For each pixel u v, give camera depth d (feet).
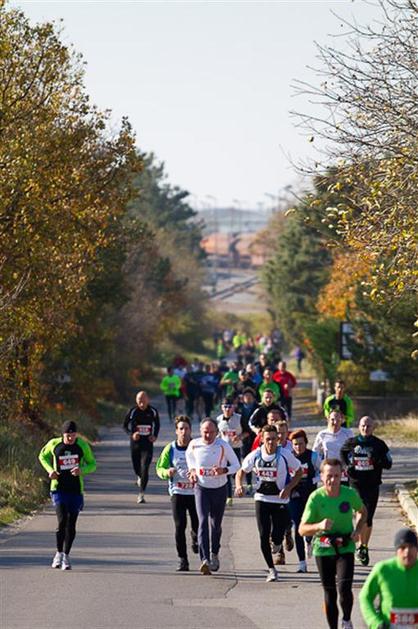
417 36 142.61
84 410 352.49
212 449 124.06
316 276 609.01
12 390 239.30
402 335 342.03
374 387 368.07
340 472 93.56
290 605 108.06
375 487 132.05
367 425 132.36
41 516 169.99
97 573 123.44
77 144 222.89
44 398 294.05
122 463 253.44
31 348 238.27
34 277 215.10
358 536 93.45
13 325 215.72
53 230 212.43
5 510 167.32
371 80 143.02
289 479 121.80
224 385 334.03
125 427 190.29
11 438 217.15
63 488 125.90
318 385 446.19
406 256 136.67
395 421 336.49
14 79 208.95
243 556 137.28
